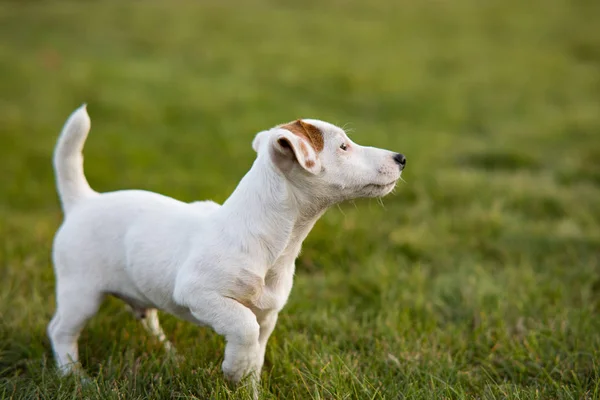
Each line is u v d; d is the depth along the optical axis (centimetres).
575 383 389
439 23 2116
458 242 634
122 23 1938
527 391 373
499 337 441
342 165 350
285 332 439
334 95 1356
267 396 354
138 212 371
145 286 364
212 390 349
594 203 743
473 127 1195
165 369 381
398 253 607
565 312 468
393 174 360
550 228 663
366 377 386
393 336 439
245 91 1309
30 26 1811
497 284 532
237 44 1758
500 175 873
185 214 367
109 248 370
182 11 2166
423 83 1471
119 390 362
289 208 346
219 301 335
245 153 957
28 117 1080
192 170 876
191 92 1279
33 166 888
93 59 1486
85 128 385
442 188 793
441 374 395
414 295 514
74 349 385
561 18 2161
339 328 456
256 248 341
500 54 1747
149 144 988
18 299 470
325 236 618
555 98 1380
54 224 654
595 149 970
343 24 2058
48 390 362
